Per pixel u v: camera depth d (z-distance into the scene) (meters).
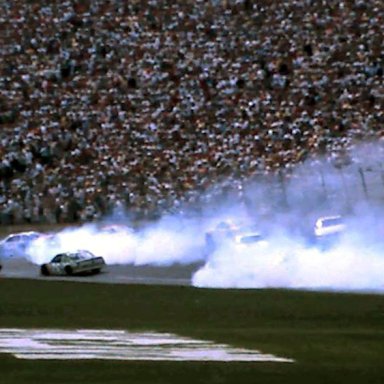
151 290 181.75
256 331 121.44
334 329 124.50
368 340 110.44
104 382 83.44
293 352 99.50
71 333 119.31
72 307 160.12
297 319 136.62
